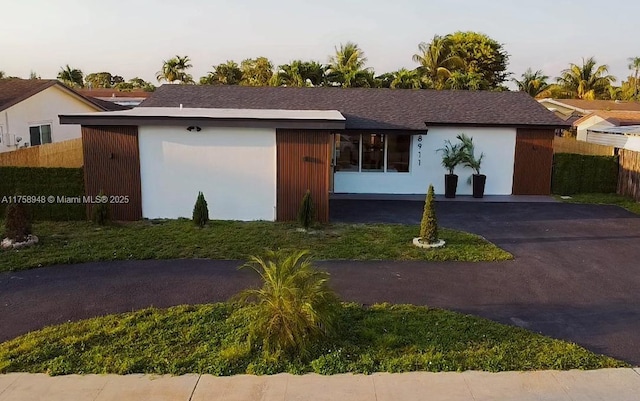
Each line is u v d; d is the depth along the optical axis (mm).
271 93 19828
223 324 6824
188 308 7422
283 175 13344
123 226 12641
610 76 54688
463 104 19188
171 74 52750
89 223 12961
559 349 6254
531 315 7500
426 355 6008
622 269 9805
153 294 8133
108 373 5633
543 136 17922
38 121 19062
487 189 18234
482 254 10492
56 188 13312
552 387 5426
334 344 6211
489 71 49062
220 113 14102
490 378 5594
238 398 5191
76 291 8250
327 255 10305
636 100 53656
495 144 17922
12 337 6582
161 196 13484
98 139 13172
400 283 8805
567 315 7516
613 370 5809
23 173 13320
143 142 13203
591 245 11555
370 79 33000
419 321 7055
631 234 12602
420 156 17969
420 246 10945
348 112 18172
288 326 5910
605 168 18328
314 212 12711
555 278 9219
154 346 6207
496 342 6430
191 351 6105
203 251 10438
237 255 10250
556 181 18375
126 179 13344
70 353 6016
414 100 19500
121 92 43562
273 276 6305
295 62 32719
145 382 5465
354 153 17938
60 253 10133
